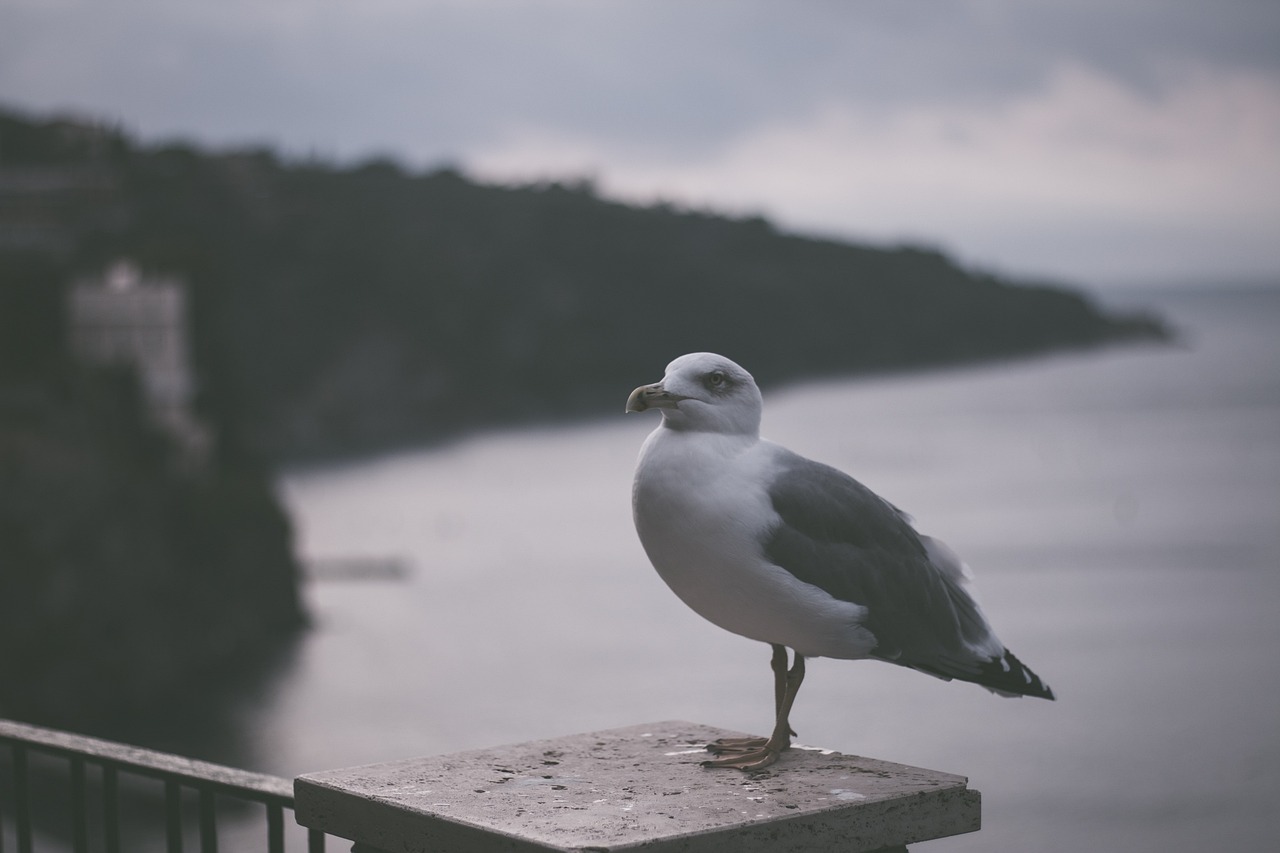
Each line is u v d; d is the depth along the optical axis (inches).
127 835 1616.6
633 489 148.8
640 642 3698.3
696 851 116.5
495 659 3449.8
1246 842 1931.6
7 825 1397.6
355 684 3063.5
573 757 149.2
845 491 148.1
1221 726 2573.8
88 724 2600.9
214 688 2965.1
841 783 135.3
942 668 150.4
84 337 3914.9
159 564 2913.4
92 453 2883.9
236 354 4466.0
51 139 7022.6
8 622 2491.4
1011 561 4845.0
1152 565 4687.5
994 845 1924.2
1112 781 2223.2
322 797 136.6
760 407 150.0
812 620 142.6
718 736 159.8
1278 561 4726.9
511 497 7770.7
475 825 119.9
